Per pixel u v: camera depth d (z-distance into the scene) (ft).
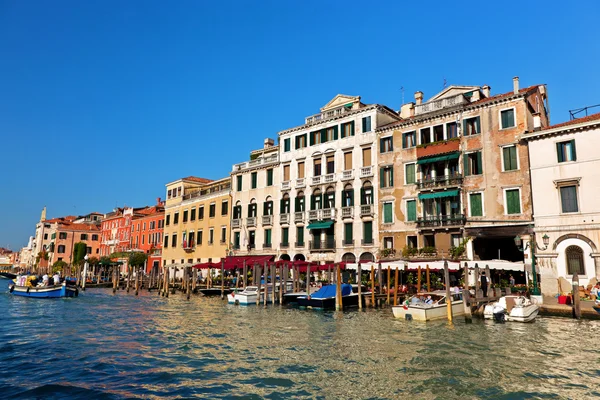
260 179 134.92
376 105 109.40
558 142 80.23
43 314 79.97
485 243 91.45
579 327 56.85
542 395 33.01
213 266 116.37
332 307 79.20
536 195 81.30
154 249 182.39
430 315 63.41
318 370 39.55
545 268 78.54
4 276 278.87
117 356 45.19
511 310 61.57
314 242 116.78
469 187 90.79
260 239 131.13
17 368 40.55
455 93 107.86
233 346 49.65
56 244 271.28
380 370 39.42
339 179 113.91
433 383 35.78
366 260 104.88
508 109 87.92
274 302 89.15
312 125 122.83
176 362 42.57
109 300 108.06
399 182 102.37
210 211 152.25
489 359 42.60
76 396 32.83
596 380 36.29
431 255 92.12
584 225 75.56
